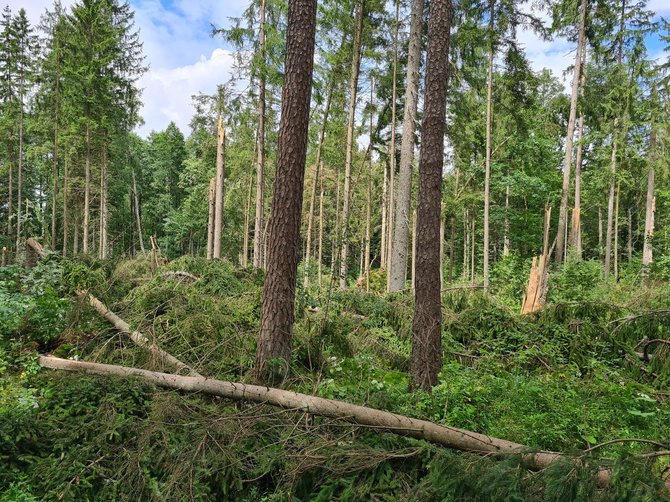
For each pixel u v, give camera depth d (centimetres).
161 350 565
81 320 651
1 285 682
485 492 260
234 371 548
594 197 2425
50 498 312
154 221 4003
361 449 335
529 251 2531
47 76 2209
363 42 1427
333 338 655
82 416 395
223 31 1359
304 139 510
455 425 394
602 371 551
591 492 235
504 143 1748
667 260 1166
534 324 708
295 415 382
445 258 2897
